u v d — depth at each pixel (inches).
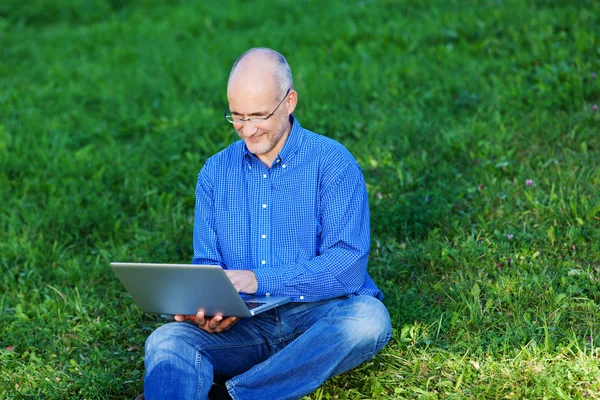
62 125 266.1
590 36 260.1
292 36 332.8
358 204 125.5
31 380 136.8
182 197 213.3
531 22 282.5
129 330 155.6
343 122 237.8
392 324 141.7
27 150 242.8
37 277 180.1
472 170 198.8
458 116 232.5
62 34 387.2
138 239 194.2
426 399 120.0
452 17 309.3
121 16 421.1
